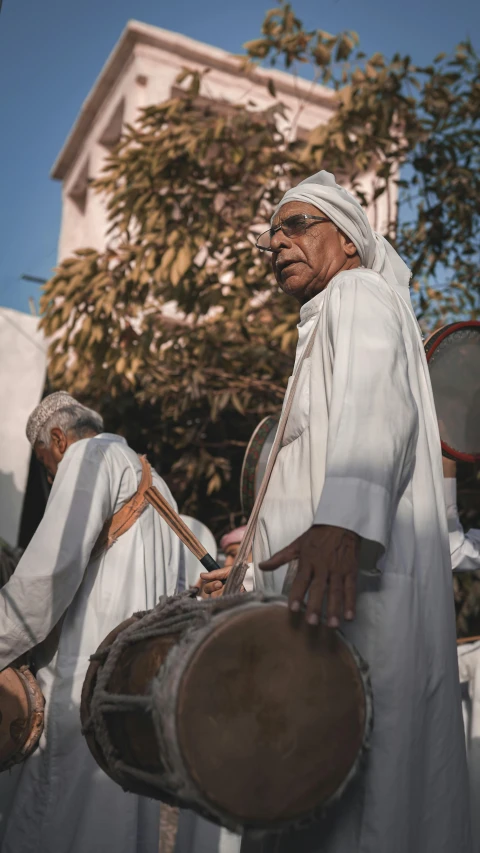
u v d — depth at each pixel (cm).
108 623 250
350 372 159
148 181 577
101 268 581
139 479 266
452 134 622
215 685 134
